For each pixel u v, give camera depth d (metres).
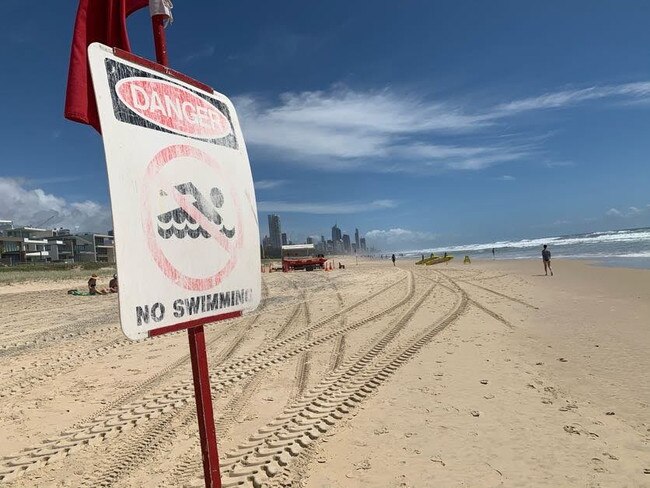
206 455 2.35
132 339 1.93
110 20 2.39
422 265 44.44
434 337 8.91
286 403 5.61
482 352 7.66
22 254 78.19
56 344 9.77
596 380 6.01
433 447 4.25
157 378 6.84
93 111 2.28
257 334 10.00
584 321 10.12
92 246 96.06
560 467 3.80
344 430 4.71
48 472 4.09
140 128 2.11
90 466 4.18
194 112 2.47
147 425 5.07
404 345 8.33
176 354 8.36
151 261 2.06
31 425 5.18
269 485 3.68
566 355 7.29
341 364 7.26
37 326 12.41
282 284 23.75
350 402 5.54
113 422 5.19
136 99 2.13
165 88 2.31
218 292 2.44
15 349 9.42
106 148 1.93
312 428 4.80
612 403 5.18
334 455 4.16
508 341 8.40
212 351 8.55
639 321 9.88
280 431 4.75
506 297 14.68
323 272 35.50
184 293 2.22
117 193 1.94
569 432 4.45
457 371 6.62
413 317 11.30
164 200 2.16
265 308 14.04
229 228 2.55
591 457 3.94
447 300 14.26
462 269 32.06
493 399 5.43
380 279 24.00
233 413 5.34
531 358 7.20
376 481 3.69
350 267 47.94
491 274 25.64
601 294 14.75
